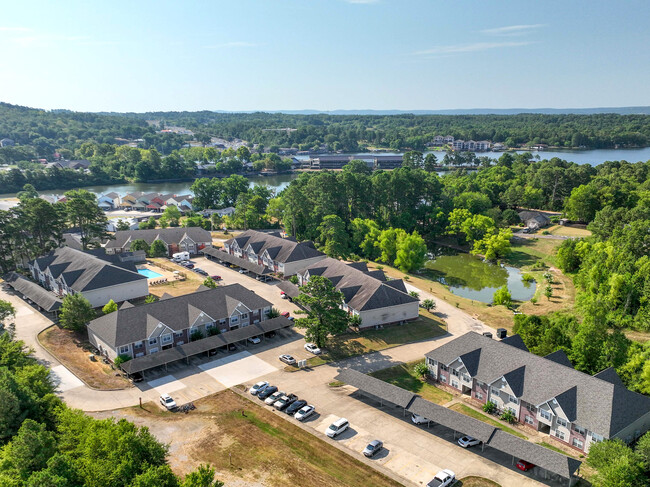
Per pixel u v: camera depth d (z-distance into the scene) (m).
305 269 100.00
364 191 152.38
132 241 128.12
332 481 46.44
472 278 120.75
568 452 51.34
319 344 74.12
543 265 124.19
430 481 45.97
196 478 36.28
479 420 53.31
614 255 99.06
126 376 66.06
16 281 98.69
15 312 83.44
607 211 133.25
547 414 53.91
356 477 47.09
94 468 38.25
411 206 159.38
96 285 89.44
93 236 124.94
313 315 74.50
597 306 71.31
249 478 46.38
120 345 67.31
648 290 84.31
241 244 123.69
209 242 132.50
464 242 149.50
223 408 58.88
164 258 126.56
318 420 56.81
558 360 61.75
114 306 83.38
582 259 113.12
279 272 111.62
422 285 108.81
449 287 113.25
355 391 63.78
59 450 43.25
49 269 96.56
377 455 50.56
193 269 116.00
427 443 52.84
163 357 67.38
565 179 181.50
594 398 51.84
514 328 75.00
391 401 57.84
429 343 78.44
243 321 80.88
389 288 86.25
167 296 86.50
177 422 55.66
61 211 118.75
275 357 72.88
